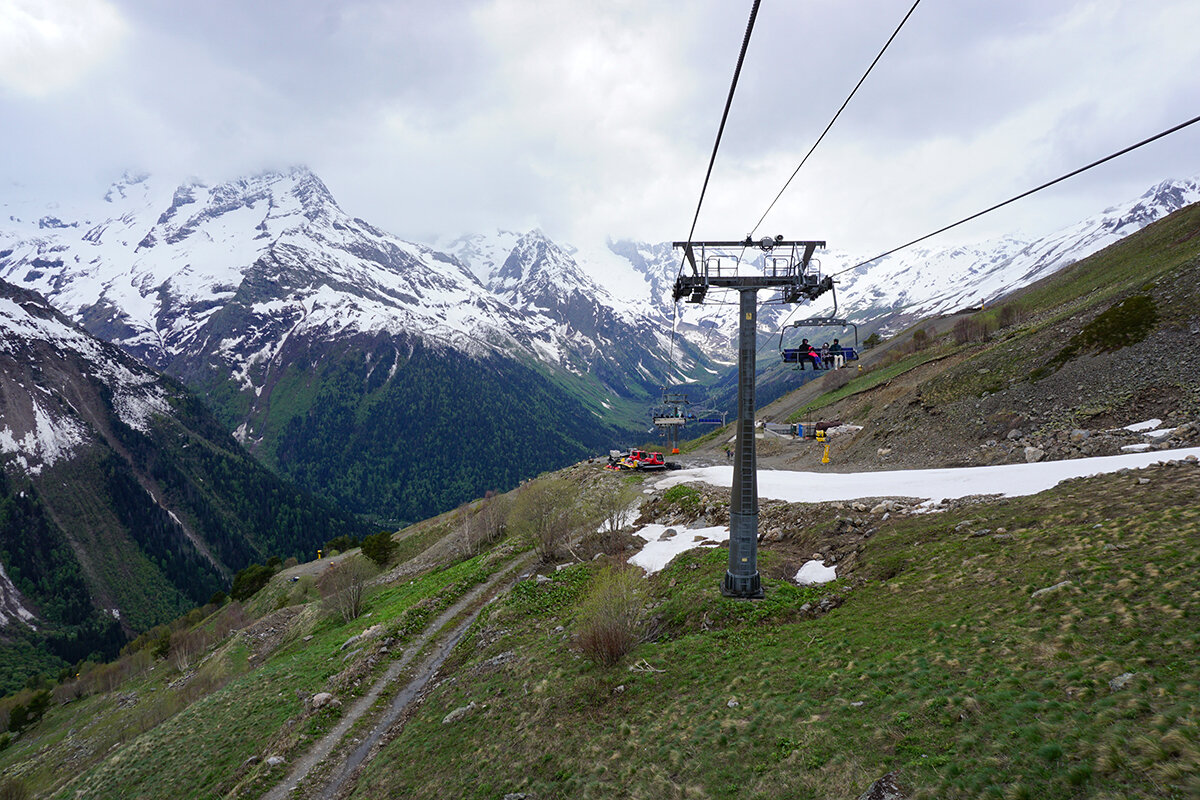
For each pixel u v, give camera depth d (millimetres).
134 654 107438
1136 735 10203
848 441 66438
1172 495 20469
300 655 47938
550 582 40188
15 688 146875
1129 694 11445
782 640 21344
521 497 59312
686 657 22562
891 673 16203
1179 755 9266
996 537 22578
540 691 24031
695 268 24016
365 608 61906
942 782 11352
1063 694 12445
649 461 68688
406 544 99688
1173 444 29984
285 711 33844
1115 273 90250
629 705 20859
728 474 57344
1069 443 35969
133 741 40219
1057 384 44625
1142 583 15445
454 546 77125
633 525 46969
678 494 48406
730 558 25828
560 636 29625
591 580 37562
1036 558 19609
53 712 90250
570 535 49781
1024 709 12398
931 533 25641
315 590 89188
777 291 24734
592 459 94438
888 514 30094
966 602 18797
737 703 18000
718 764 15531
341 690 33656
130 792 30328
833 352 44625
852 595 23156
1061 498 24234
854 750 13641
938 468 43250
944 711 13570
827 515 32562
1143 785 9109
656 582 32625
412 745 24922
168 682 72812
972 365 56625
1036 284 158500
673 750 16938
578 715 21469
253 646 63750
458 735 23734
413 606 46562
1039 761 10742
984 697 13352
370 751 27094
